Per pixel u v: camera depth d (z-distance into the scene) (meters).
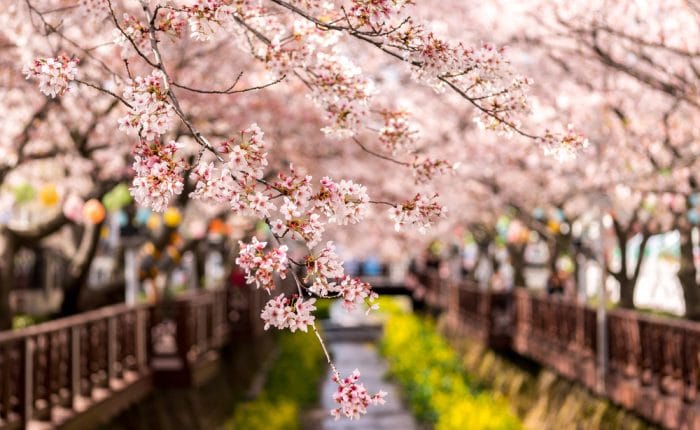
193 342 17.16
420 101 15.10
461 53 4.20
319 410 26.47
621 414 15.00
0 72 10.81
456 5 11.09
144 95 3.42
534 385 22.20
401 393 29.16
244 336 23.30
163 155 3.41
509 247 29.61
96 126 12.55
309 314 3.55
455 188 19.80
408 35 4.17
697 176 13.38
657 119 12.57
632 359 14.48
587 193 16.09
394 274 59.47
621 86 12.07
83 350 11.95
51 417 10.40
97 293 19.44
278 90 13.53
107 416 12.38
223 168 3.44
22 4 7.68
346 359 40.16
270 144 14.61
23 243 13.78
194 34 3.81
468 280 40.06
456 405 22.27
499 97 4.46
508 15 10.98
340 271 3.53
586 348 17.34
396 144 5.47
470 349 30.84
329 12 5.03
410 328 40.81
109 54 10.73
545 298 21.27
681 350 12.23
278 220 3.50
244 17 4.99
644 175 13.68
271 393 24.48
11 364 9.31
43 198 13.90
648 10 9.98
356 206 3.63
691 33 9.88
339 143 15.32
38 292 32.38
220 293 22.02
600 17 9.80
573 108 12.86
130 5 7.39
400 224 3.97
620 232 20.97
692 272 16.14
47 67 3.54
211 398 20.06
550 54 11.73
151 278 19.78
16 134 12.41
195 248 21.89
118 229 18.27
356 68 4.97
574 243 23.48
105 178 14.72
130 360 14.37
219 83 12.50
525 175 18.64
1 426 8.98
